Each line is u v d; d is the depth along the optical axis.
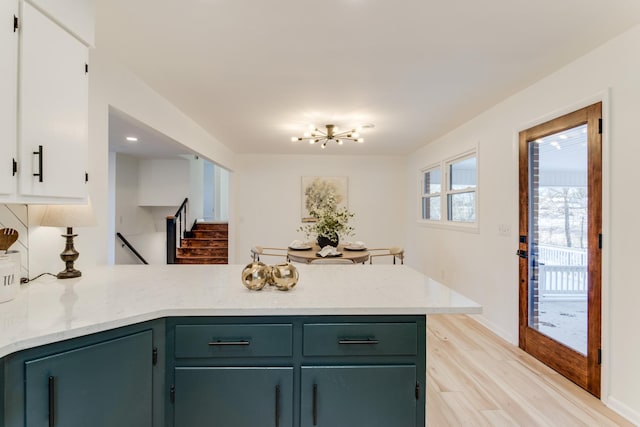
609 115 2.07
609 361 2.07
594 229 2.18
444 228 4.60
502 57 2.29
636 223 1.91
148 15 1.80
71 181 1.46
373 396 1.34
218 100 3.14
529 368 2.61
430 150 5.12
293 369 1.32
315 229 4.00
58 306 1.29
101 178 2.18
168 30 1.96
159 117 3.00
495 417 1.99
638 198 1.90
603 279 2.11
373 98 3.11
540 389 2.30
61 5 1.40
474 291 3.75
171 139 3.31
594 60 2.18
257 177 6.14
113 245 5.76
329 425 1.33
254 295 1.49
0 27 1.14
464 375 2.50
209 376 1.30
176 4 1.71
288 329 1.32
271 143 5.16
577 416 1.99
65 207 1.72
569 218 2.41
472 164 3.95
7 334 1.01
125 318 1.17
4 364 0.96
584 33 1.98
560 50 2.19
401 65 2.41
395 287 1.67
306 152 5.96
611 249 2.06
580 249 2.32
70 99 1.45
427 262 5.25
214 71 2.51
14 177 1.20
